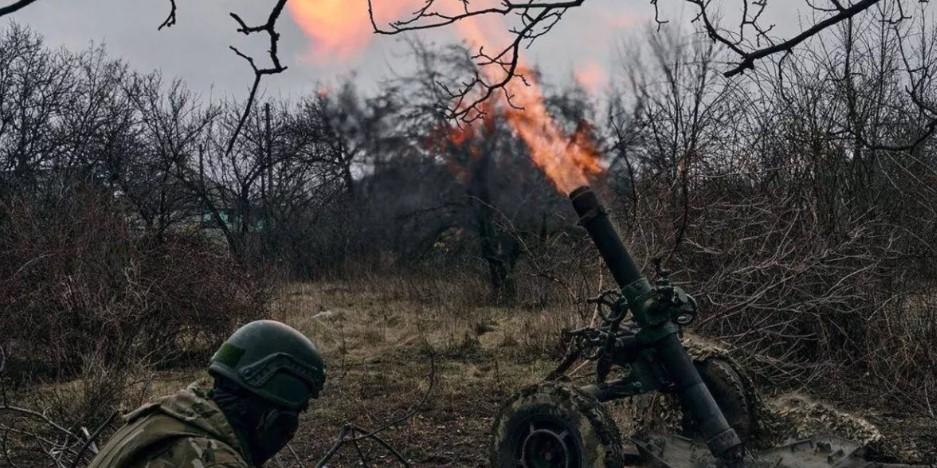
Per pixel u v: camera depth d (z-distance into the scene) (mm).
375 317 14297
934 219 9062
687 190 8836
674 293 4832
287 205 23688
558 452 4637
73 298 9461
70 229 10328
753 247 8984
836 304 8820
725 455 4641
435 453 6785
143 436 2455
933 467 5309
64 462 5316
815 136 9273
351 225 21281
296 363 2662
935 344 7965
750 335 8758
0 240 10258
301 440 7152
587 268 9562
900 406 7719
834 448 5430
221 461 2412
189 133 22234
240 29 2346
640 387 4863
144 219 12562
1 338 9312
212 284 10664
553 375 5316
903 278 8938
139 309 9789
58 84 20219
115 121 20328
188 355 10594
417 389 8844
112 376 8062
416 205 18281
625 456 5445
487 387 8953
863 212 9227
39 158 19328
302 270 22078
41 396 7871
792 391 8281
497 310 14500
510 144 15492
